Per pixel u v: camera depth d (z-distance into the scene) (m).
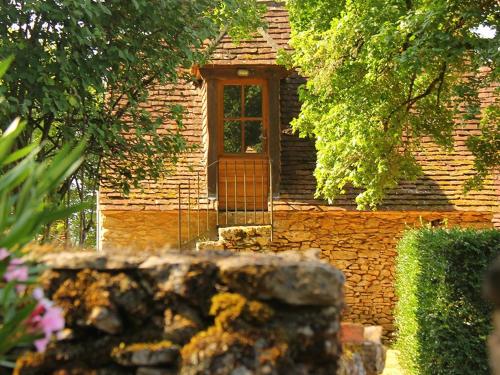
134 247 4.05
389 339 15.38
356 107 13.42
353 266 15.54
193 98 16.84
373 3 12.79
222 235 13.80
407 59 11.48
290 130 16.52
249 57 15.41
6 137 3.38
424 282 10.67
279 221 15.46
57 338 3.43
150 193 15.23
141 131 11.69
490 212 15.44
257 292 3.42
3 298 3.11
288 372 3.33
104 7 10.16
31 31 10.64
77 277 3.58
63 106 10.21
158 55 11.65
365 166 13.45
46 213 3.27
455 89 12.55
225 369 3.29
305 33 13.91
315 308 3.46
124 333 3.53
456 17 12.26
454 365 10.39
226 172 15.55
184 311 3.50
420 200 15.50
